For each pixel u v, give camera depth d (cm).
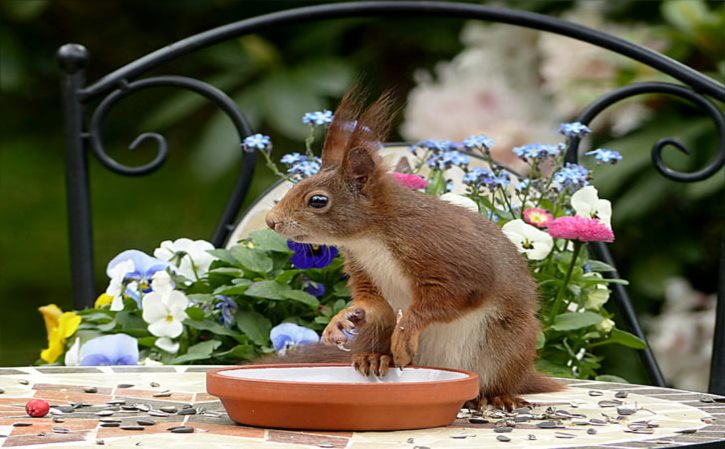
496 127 1147
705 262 1170
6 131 1608
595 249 891
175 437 469
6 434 469
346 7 932
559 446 457
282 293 801
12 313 1475
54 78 1548
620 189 1143
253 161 938
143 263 852
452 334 602
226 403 510
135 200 1545
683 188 1104
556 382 652
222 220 940
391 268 589
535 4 1280
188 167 1580
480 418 546
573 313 809
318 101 1345
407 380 562
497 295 595
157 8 1549
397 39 1427
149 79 945
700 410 561
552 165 878
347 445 462
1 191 1583
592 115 909
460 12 921
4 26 1520
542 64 1248
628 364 1132
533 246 801
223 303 827
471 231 589
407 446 461
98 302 892
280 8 1493
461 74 1268
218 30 941
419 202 594
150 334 834
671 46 1150
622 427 510
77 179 939
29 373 659
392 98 612
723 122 876
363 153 593
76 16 1541
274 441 466
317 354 657
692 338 1145
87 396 582
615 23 1220
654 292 1131
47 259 1543
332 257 819
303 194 594
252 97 1335
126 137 1608
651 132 1130
